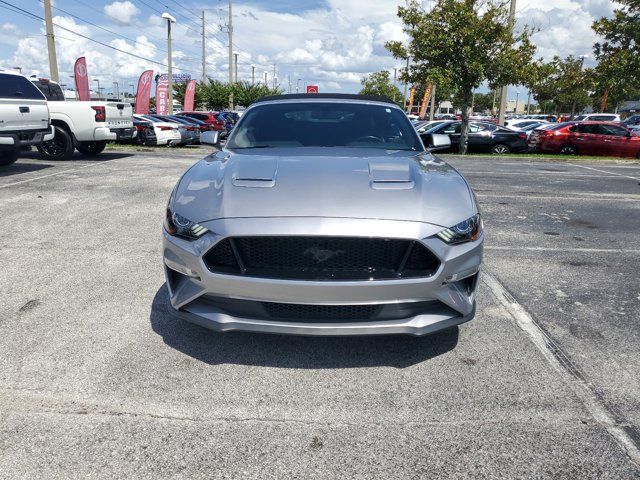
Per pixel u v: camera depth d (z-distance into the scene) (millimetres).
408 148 3674
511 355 2896
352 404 2410
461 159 14867
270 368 2717
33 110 9086
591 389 2557
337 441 2145
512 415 2334
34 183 8094
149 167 10422
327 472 1964
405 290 2445
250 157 3211
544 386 2580
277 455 2053
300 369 2717
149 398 2422
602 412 2363
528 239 5551
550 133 16609
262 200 2559
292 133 3775
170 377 2605
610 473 1970
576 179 10469
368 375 2668
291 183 2701
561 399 2463
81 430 2176
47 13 20188
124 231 5395
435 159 3486
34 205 6535
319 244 2441
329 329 2477
